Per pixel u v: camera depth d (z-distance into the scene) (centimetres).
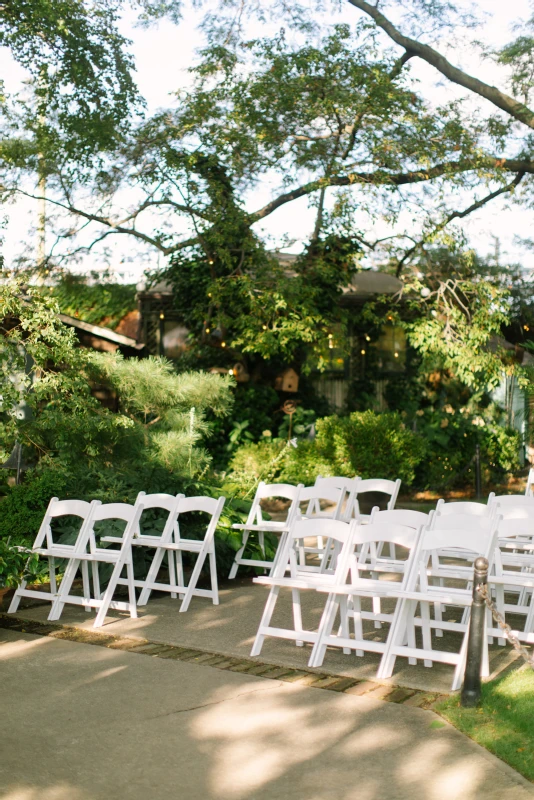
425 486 1589
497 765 390
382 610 719
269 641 615
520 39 1521
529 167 1587
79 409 941
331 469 1420
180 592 727
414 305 1633
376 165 1452
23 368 919
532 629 579
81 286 1590
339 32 1410
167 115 1461
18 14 1395
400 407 1859
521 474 1703
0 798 364
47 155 1425
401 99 1398
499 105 1555
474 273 1648
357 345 1917
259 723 448
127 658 574
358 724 444
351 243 1658
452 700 472
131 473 926
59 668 552
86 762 401
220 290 1501
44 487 824
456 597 511
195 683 517
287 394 1794
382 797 361
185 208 1459
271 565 827
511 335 1803
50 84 1441
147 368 1088
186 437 1043
